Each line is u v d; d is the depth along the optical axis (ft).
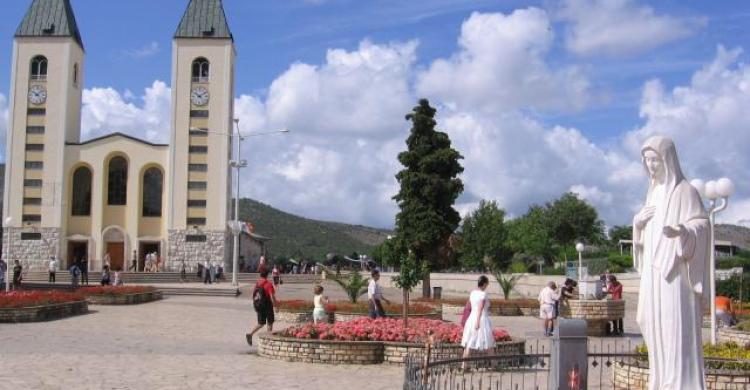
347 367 57.82
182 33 234.99
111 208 238.27
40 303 96.27
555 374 35.58
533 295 177.27
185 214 232.12
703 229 30.27
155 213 239.71
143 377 50.88
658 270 30.60
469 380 51.08
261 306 72.08
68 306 102.32
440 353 58.13
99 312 110.63
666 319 30.32
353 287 110.52
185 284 200.34
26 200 232.32
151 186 240.53
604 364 60.95
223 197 231.91
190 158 233.14
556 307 90.27
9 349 64.69
